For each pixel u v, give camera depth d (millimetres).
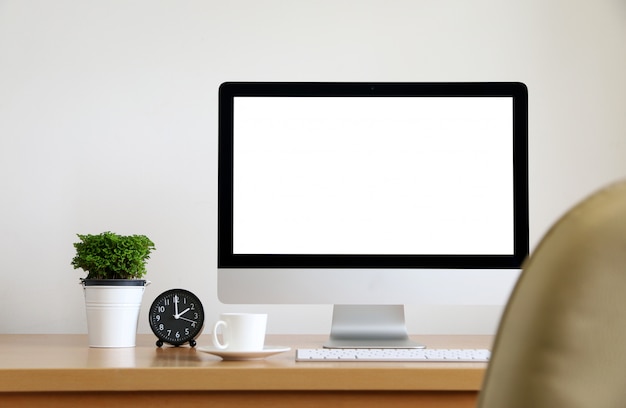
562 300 380
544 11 1968
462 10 1957
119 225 1901
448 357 1179
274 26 1938
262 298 1459
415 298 1464
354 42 1942
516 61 1956
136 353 1326
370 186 1488
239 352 1179
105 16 1925
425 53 1948
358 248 1477
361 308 1521
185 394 1063
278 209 1479
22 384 1043
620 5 1973
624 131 1952
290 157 1490
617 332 376
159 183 1910
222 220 1473
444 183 1491
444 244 1480
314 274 1465
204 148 1923
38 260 1884
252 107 1496
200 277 1902
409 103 1503
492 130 1501
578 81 1961
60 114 1908
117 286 1434
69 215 1896
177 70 1927
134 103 1919
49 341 1605
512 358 393
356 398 1072
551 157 1946
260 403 1066
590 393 376
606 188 399
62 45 1916
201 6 1934
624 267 378
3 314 1868
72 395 1057
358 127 1499
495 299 1472
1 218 1886
